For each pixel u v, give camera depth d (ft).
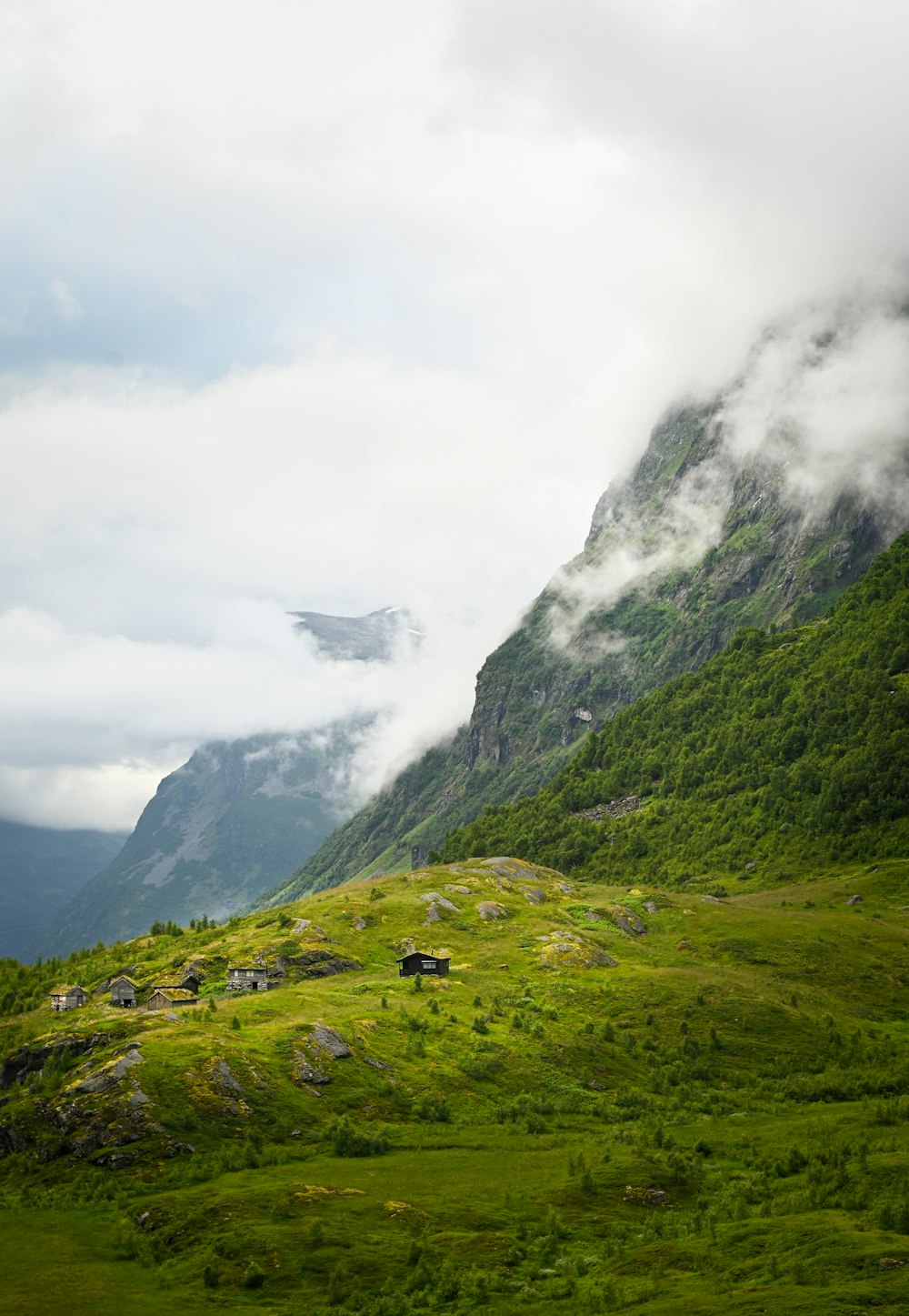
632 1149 407.85
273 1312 276.41
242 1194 350.43
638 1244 307.99
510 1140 428.97
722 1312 237.45
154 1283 301.02
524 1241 314.76
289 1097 449.06
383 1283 289.94
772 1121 455.63
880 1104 457.68
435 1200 346.13
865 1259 255.29
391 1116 456.04
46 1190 384.47
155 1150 399.65
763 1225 298.97
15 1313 279.90
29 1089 476.13
